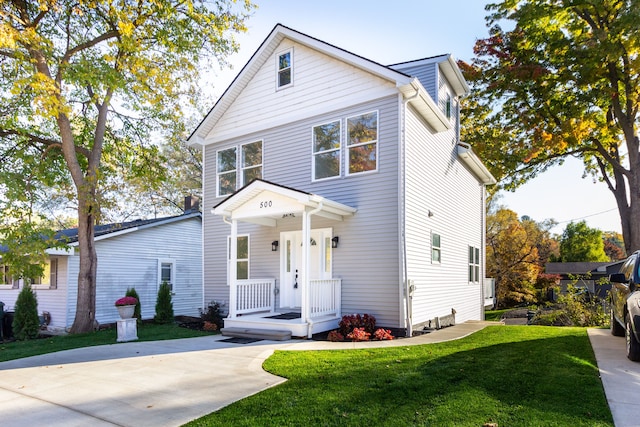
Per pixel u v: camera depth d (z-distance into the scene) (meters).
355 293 10.45
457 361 6.23
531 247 28.42
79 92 13.81
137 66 11.16
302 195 9.20
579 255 35.72
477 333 9.68
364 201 10.56
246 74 13.01
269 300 11.88
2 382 5.97
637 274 6.54
